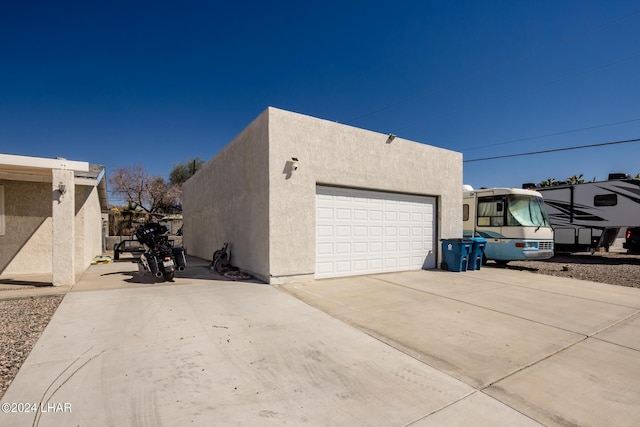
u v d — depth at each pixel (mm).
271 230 7227
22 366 3250
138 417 2510
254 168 8039
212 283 7336
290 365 3477
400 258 9766
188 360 3498
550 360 3816
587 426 2613
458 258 10055
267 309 5422
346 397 2902
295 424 2502
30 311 5074
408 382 3207
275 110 7383
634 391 3160
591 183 15844
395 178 9461
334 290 6965
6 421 2400
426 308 5809
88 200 10445
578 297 7000
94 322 4555
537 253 11320
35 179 9125
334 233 8352
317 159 7930
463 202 13109
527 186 18203
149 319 4734
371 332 4535
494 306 6066
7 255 8992
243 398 2828
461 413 2727
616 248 23891
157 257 7457
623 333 4793
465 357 3824
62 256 6918
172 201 36969
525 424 2609
